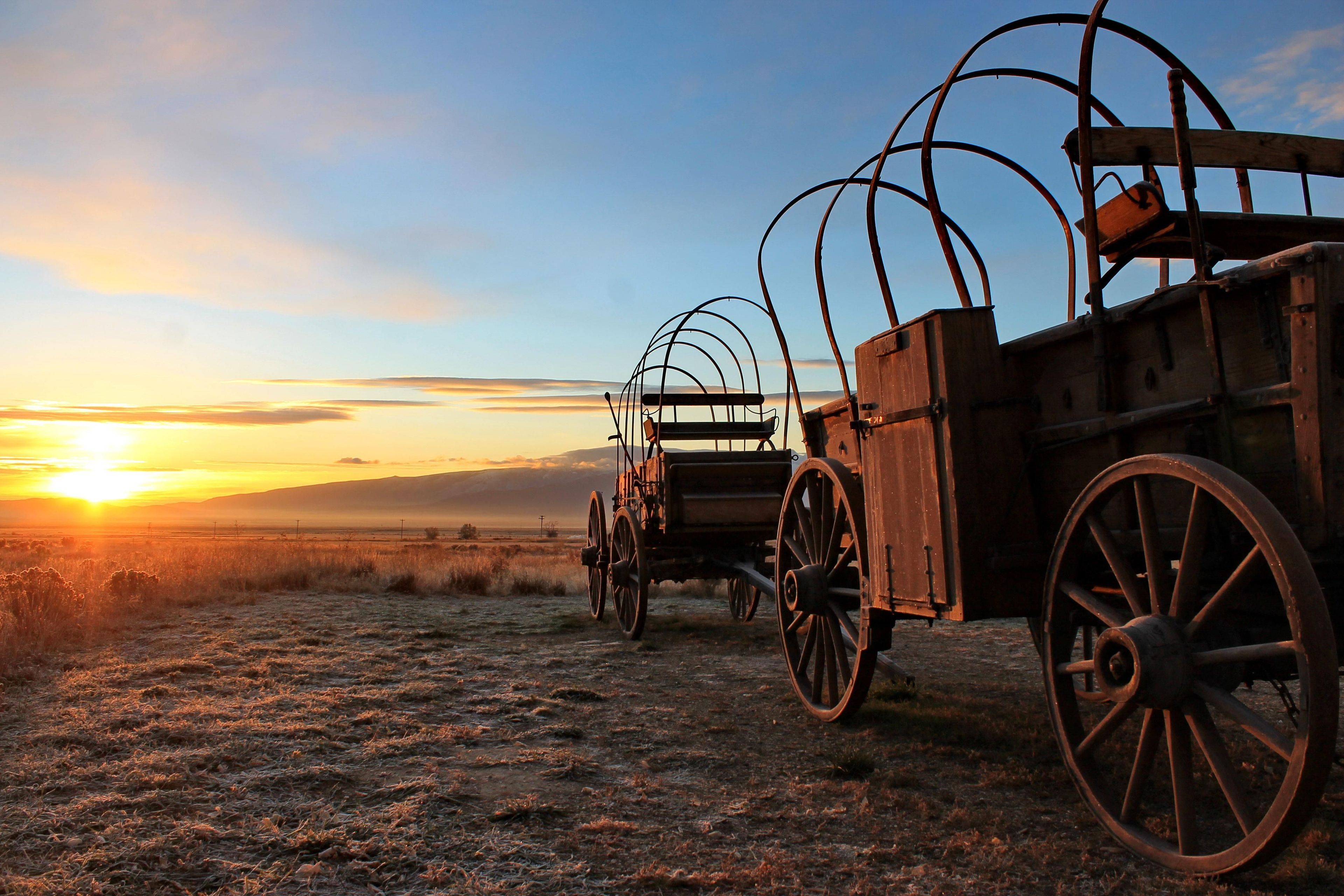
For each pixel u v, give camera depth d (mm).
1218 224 3904
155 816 3926
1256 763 4566
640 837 3746
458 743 5355
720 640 10227
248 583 16484
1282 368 2787
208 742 5203
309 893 3133
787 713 6270
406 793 4320
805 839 3719
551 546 65875
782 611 6680
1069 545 3613
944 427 4238
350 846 3547
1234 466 2955
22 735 5305
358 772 4699
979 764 4832
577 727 5820
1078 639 9742
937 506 4344
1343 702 5402
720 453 10688
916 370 4547
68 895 3078
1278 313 2811
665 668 8297
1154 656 2959
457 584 17031
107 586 13062
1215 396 2971
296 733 5465
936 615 4375
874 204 4973
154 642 9352
